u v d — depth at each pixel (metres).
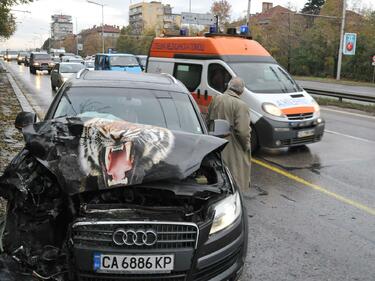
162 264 3.16
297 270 4.56
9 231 3.49
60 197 3.58
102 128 3.95
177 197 3.49
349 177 8.12
